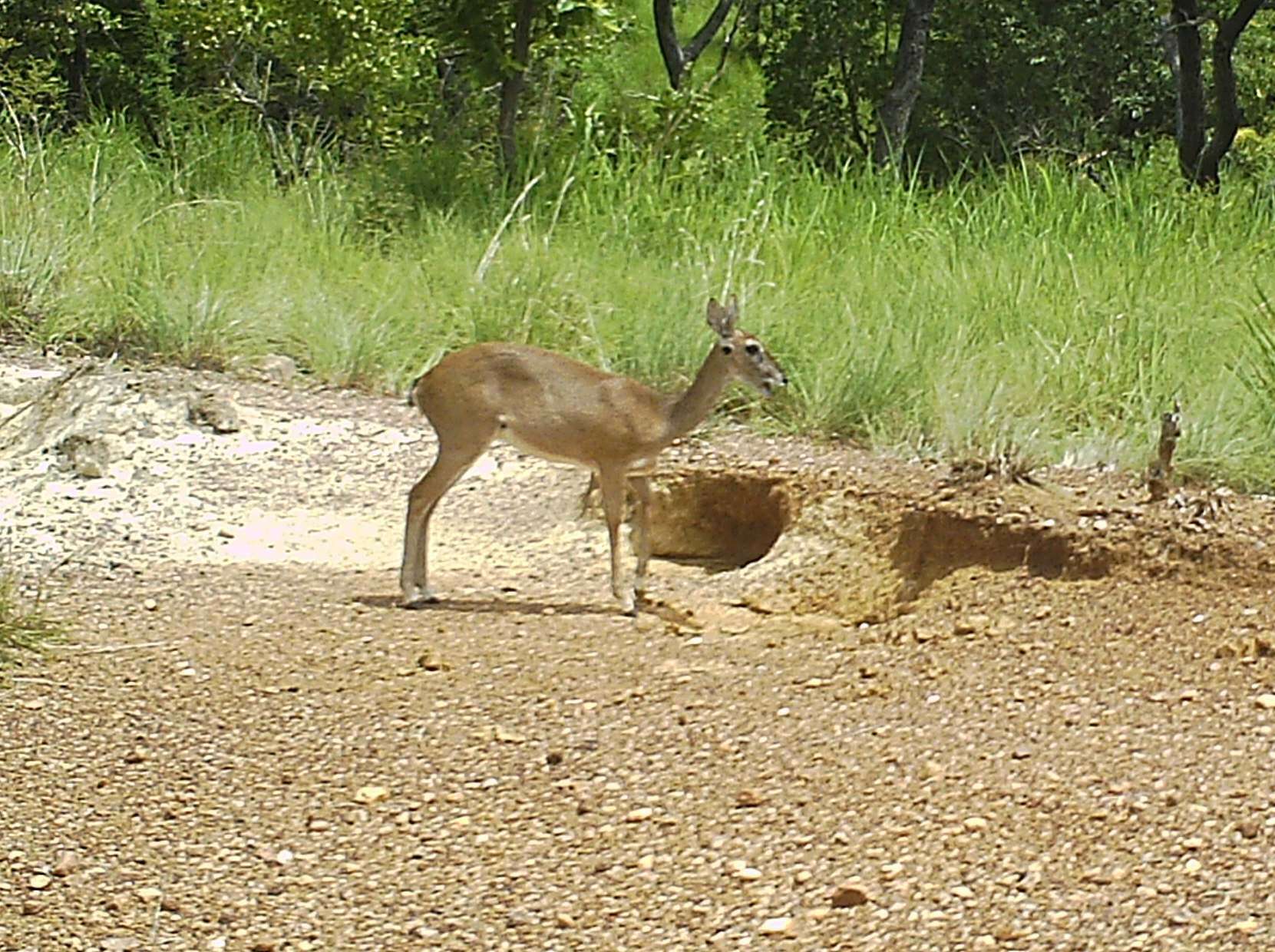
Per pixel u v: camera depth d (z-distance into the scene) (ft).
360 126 74.28
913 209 62.69
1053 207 60.75
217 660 28.55
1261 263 54.29
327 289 53.72
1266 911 19.17
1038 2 98.58
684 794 23.25
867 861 21.09
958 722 25.35
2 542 36.40
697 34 97.09
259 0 73.87
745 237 56.59
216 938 20.01
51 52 84.99
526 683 27.50
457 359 32.14
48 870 21.53
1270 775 22.71
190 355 49.44
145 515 38.58
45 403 44.57
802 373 45.34
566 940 19.71
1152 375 42.19
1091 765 23.38
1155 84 100.78
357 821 22.81
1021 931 19.20
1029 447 38.65
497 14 70.90
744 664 28.55
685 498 40.06
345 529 38.37
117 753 24.86
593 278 53.67
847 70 96.73
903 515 36.40
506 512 39.96
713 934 19.66
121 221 57.88
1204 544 31.91
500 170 69.97
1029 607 31.19
